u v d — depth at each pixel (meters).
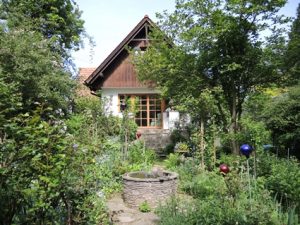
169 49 10.63
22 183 2.97
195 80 10.64
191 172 8.84
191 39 9.88
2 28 10.73
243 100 10.94
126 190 6.93
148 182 6.72
